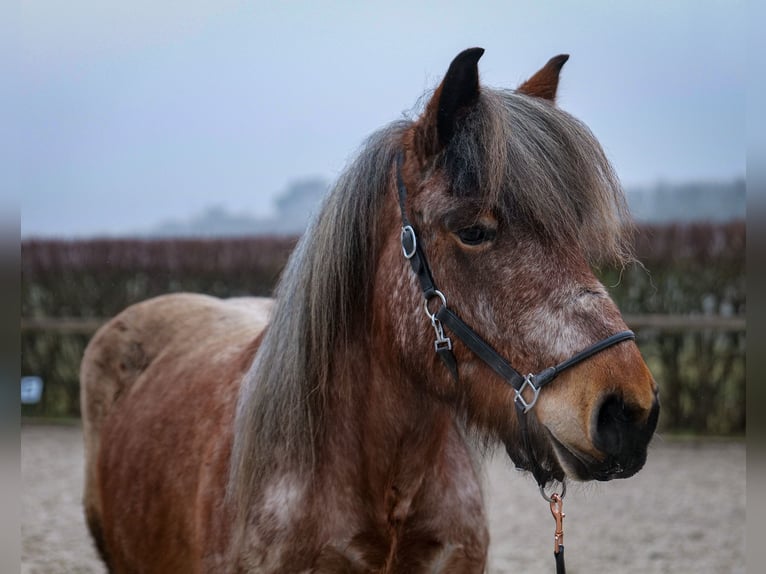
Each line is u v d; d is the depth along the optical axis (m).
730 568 5.11
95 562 5.12
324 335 2.38
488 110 2.17
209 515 2.52
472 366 2.20
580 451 2.03
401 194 2.32
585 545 5.59
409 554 2.42
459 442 2.58
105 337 3.79
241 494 2.41
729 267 9.47
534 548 5.52
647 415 1.98
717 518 6.20
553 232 2.09
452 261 2.18
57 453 8.40
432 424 2.39
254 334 3.23
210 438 2.68
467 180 2.13
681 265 9.51
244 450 2.42
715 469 7.78
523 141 2.14
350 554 2.36
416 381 2.33
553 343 2.06
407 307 2.28
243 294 10.52
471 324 2.16
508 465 3.01
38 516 6.18
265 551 2.34
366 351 2.41
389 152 2.45
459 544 2.45
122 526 3.11
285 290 2.50
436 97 2.19
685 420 9.36
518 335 2.10
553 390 2.07
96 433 3.67
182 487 2.73
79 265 10.48
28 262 10.45
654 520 6.17
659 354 9.37
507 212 2.10
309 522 2.33
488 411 2.22
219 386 2.85
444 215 2.17
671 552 5.43
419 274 2.24
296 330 2.40
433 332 2.23
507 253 2.11
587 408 2.00
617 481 7.39
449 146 2.20
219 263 10.52
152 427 3.08
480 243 2.13
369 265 2.43
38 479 7.32
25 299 10.48
